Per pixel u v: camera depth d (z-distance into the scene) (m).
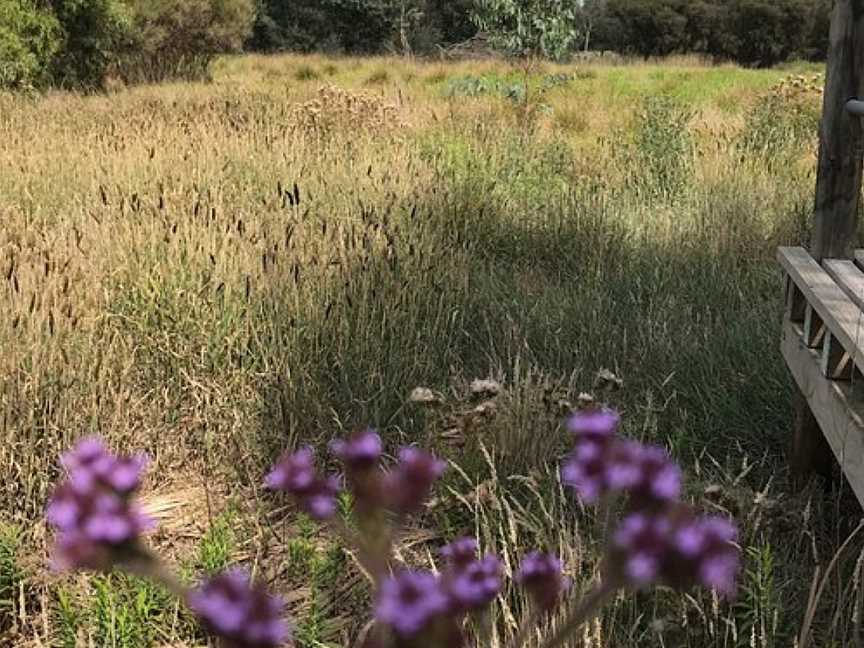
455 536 2.95
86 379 3.67
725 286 5.30
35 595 2.91
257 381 3.90
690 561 0.70
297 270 4.25
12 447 3.32
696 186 7.67
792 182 7.48
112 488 0.74
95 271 4.38
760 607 2.46
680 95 16.61
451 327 4.57
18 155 7.42
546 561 1.01
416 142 8.62
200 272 4.35
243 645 0.66
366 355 4.14
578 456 0.83
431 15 40.25
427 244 5.29
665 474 0.79
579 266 5.89
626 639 2.54
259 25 38.12
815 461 3.45
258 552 2.96
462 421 3.42
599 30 37.06
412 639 0.70
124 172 6.84
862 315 2.69
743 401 3.96
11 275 3.98
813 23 35.62
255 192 6.38
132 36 19.02
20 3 15.24
